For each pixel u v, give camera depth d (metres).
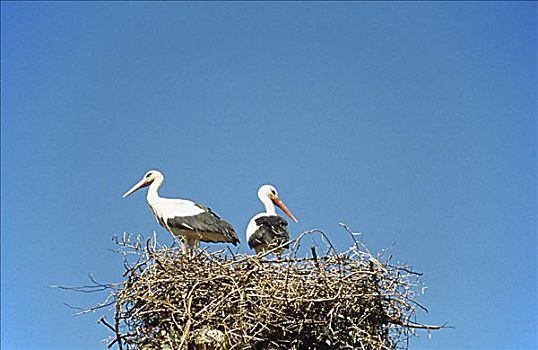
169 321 13.75
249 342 13.57
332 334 13.66
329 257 14.08
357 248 14.11
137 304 13.88
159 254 14.24
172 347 13.50
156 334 13.77
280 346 13.72
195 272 13.98
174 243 14.62
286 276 13.67
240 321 13.55
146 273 14.02
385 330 13.98
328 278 13.84
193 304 13.80
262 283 13.86
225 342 13.38
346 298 13.70
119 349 13.74
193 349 13.46
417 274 14.08
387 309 13.95
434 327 13.93
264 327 13.37
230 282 13.93
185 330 13.15
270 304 13.59
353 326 13.60
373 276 13.94
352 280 13.87
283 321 13.61
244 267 14.12
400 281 14.00
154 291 13.95
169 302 13.73
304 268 14.02
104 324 13.66
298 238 14.19
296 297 13.59
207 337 13.41
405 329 13.96
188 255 14.34
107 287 13.88
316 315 13.70
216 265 14.17
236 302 13.70
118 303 13.74
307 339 13.77
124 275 13.96
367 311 13.83
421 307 13.95
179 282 13.88
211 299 13.81
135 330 13.81
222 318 13.60
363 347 13.48
